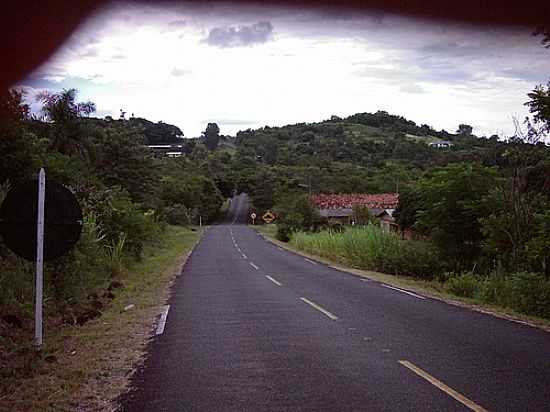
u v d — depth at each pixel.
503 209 21.23
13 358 7.30
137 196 34.41
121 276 18.27
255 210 87.94
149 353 7.82
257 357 7.59
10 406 5.50
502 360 7.40
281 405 5.54
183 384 6.29
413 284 19.80
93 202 18.55
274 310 11.90
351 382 6.34
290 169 91.12
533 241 15.36
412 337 9.01
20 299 10.16
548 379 6.46
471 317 11.17
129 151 33.56
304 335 9.16
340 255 28.33
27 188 7.82
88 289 13.52
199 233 58.16
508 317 11.28
